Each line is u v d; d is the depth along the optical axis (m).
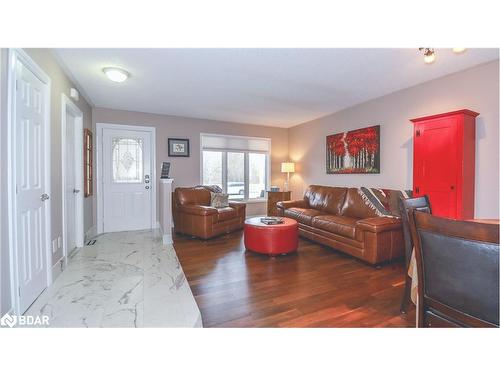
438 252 1.03
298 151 5.80
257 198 6.00
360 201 3.67
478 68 2.74
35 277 2.05
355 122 4.31
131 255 3.22
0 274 1.55
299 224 4.11
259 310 1.95
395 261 3.06
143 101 4.08
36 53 2.08
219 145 5.48
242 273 2.70
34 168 2.05
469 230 0.90
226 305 2.03
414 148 3.02
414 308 1.95
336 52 2.49
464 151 2.62
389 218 3.03
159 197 4.74
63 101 2.75
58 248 2.57
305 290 2.30
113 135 4.52
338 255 3.30
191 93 3.70
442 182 2.74
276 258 3.18
